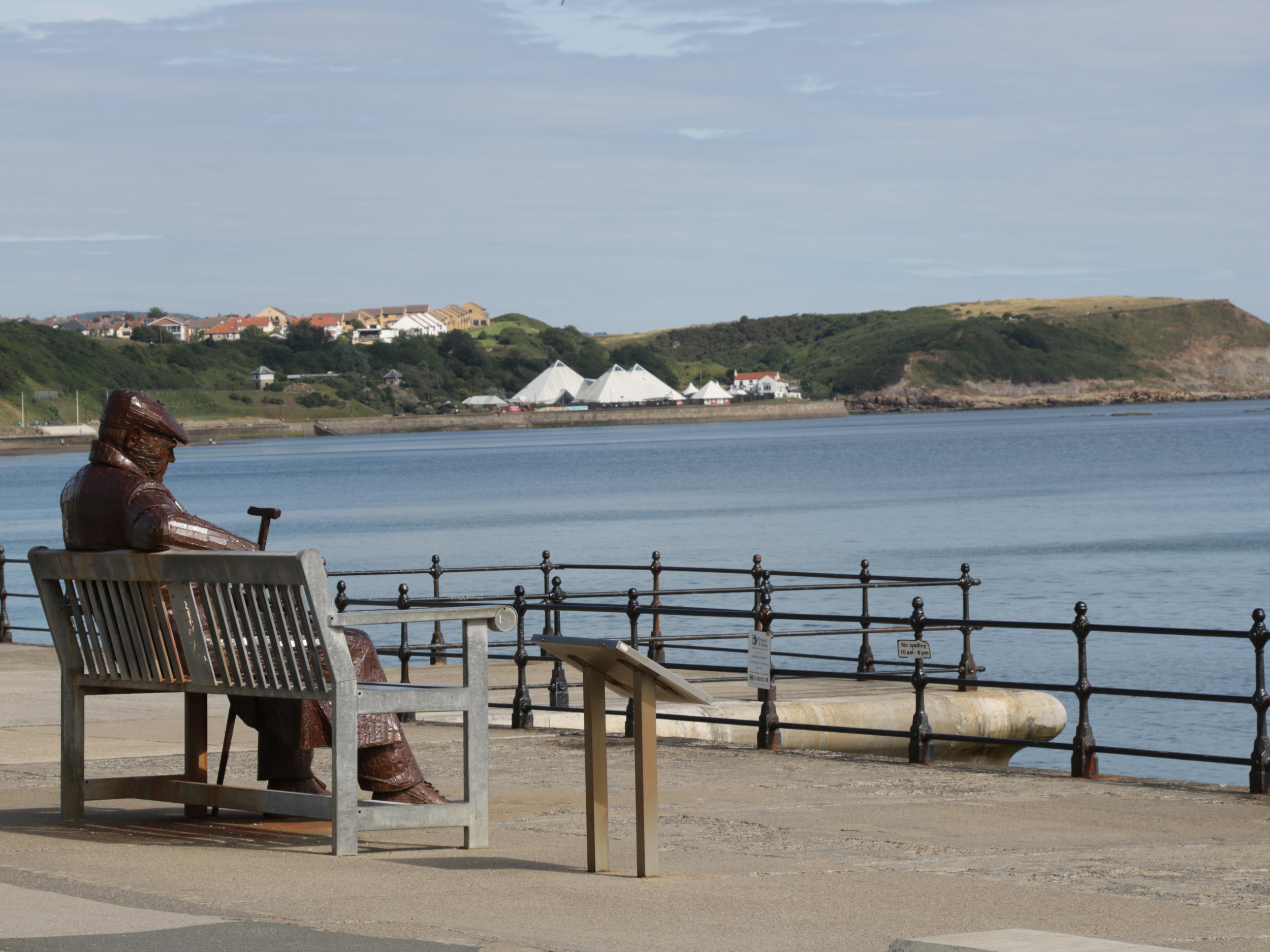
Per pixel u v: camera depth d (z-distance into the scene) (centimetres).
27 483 17850
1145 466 16088
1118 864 1063
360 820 1060
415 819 1080
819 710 2083
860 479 14650
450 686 1109
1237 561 6562
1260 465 15688
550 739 1805
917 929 839
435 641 2741
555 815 1261
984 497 11612
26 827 1197
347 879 976
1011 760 2816
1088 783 1473
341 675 1034
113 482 1147
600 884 965
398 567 6856
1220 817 1275
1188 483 12800
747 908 893
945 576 6019
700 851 1109
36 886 949
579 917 865
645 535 8606
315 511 11838
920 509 10375
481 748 1101
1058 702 2294
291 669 1073
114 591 1159
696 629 4416
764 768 1577
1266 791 1401
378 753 1135
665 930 834
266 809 1113
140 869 1009
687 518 9925
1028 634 4491
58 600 1200
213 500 13550
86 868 1014
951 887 965
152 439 1169
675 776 1522
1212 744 2928
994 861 1073
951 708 2186
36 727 1881
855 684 2367
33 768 1545
